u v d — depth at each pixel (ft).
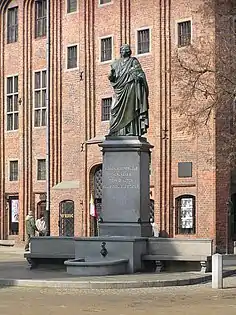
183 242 78.84
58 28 159.33
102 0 152.15
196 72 117.08
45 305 55.83
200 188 133.80
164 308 54.39
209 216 132.46
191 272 78.38
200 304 56.90
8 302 57.62
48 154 148.66
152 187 139.54
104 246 78.13
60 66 158.81
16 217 168.45
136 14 146.20
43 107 163.02
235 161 123.03
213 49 116.98
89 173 151.23
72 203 154.20
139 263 78.38
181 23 138.62
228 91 113.91
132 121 81.82
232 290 67.31
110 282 67.97
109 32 150.30
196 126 121.29
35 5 166.20
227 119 128.67
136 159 80.23
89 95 152.46
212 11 123.24
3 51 171.94
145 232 80.84
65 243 83.41
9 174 170.09
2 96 171.73
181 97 125.59
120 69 82.48
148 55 143.02
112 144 80.89
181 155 136.67
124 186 80.48
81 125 153.07
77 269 75.61
